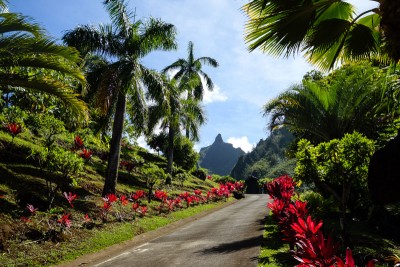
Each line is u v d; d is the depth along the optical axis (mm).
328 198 12477
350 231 9125
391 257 5012
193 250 8414
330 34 5988
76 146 18094
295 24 5723
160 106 15133
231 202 24484
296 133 16984
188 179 31562
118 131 14633
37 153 13375
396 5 4273
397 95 7375
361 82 12500
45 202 10859
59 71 9391
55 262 7484
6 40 8500
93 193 14383
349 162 7367
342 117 13156
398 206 9883
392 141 5250
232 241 9141
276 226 10562
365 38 6273
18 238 8125
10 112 13242
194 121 27547
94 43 14523
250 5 5684
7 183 11062
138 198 14680
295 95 14031
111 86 13883
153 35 15266
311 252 3691
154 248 9102
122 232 10484
